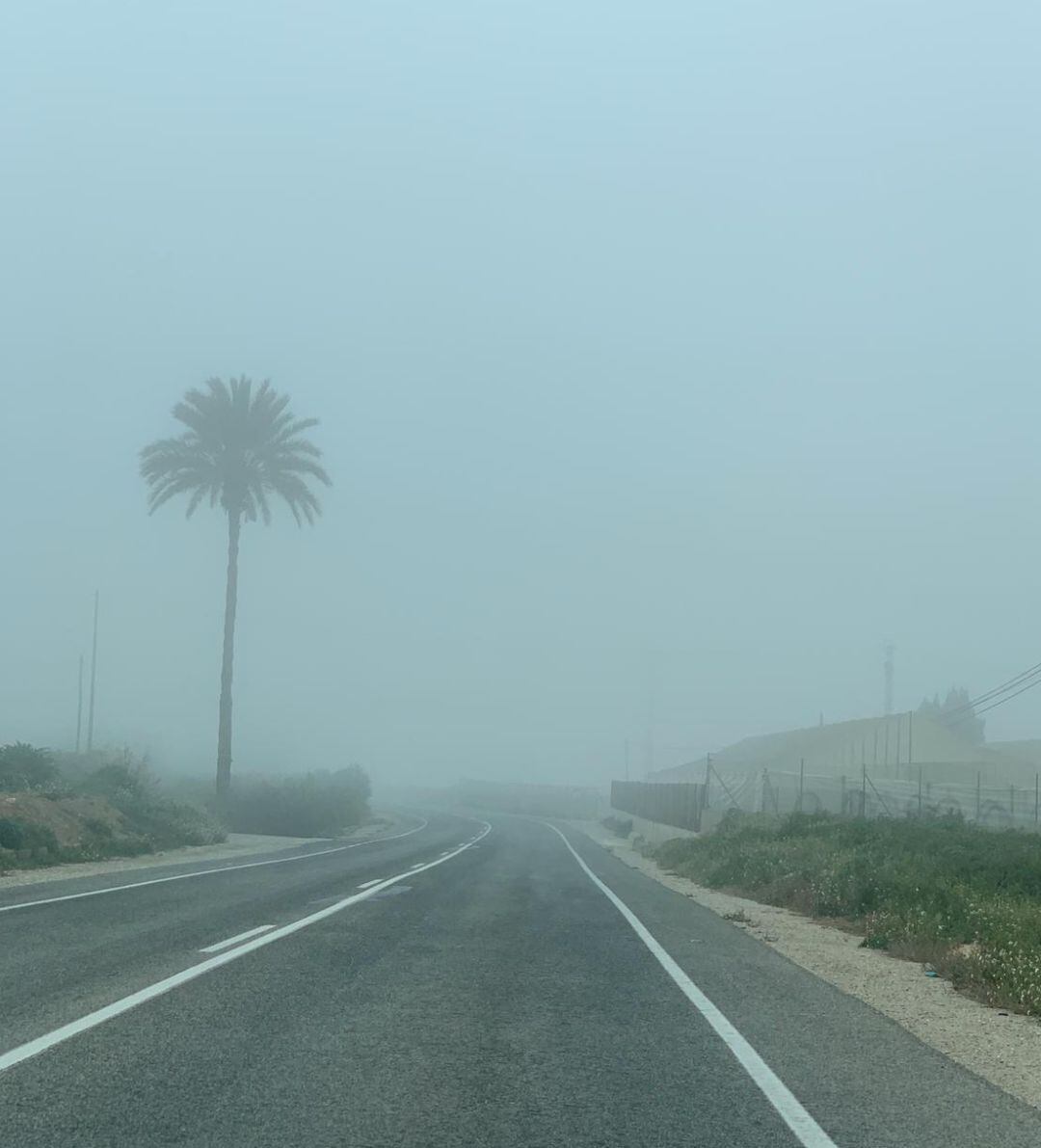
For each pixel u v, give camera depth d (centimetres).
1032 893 2103
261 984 1128
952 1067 915
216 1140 648
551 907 2066
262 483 5569
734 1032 998
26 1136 642
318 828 5650
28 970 1156
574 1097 770
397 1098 748
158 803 4278
